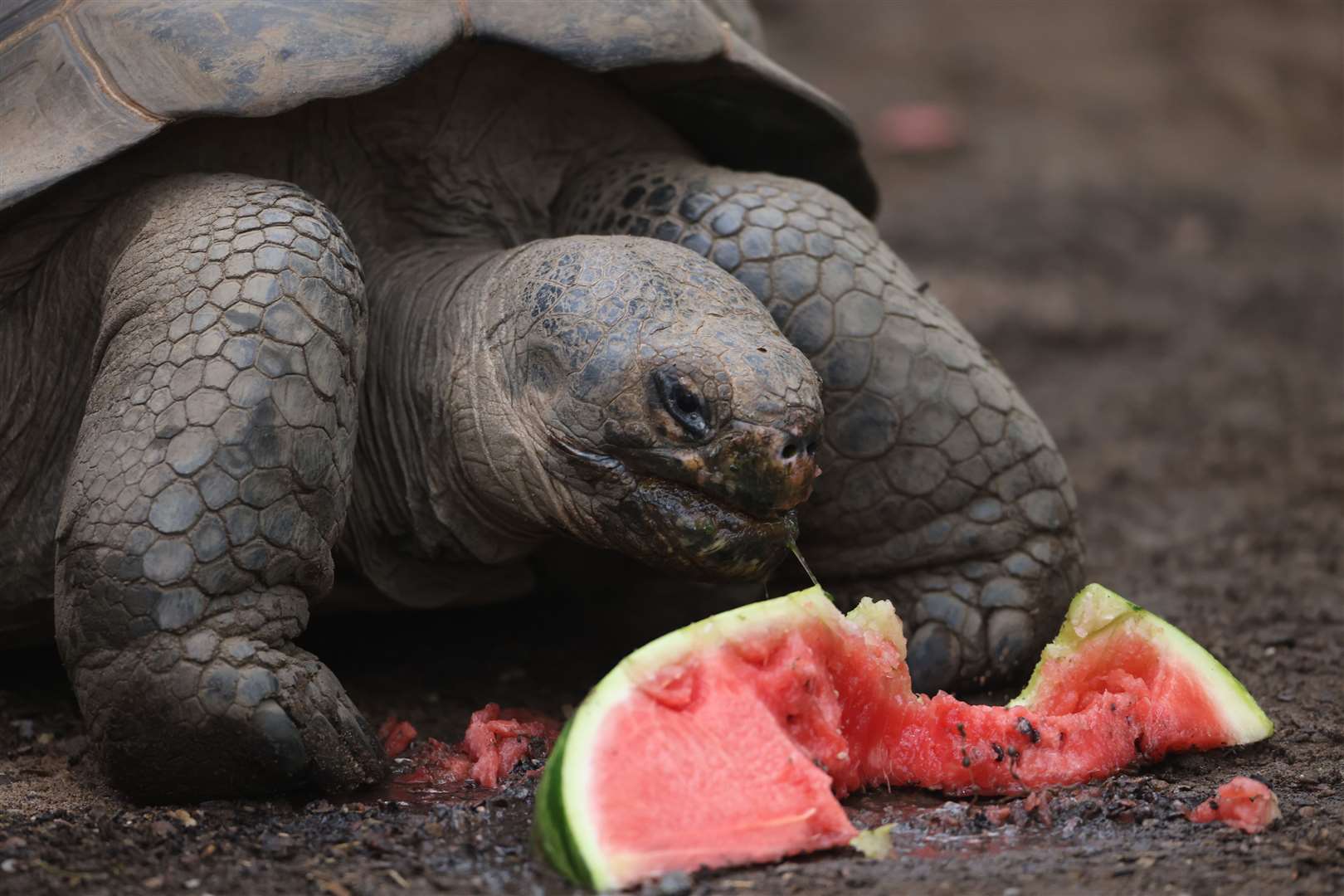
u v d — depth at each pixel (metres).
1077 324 33.06
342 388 12.10
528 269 12.75
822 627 11.13
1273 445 25.98
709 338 11.61
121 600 11.20
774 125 16.52
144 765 11.41
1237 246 40.31
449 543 13.70
